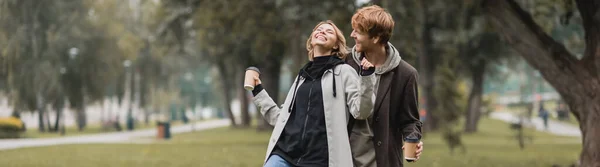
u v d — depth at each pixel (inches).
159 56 2113.7
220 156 765.9
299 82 168.7
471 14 822.5
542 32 428.8
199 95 4151.1
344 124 162.1
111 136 1481.3
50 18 1445.6
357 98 158.7
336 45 169.2
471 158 741.9
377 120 166.9
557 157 770.8
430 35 1216.8
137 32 1910.7
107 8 1700.3
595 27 403.5
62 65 1620.3
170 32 1338.6
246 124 2050.9
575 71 411.5
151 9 1649.9
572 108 418.3
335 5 745.0
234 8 915.4
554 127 2103.8
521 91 2485.2
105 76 1747.0
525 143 1144.8
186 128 2103.8
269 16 900.0
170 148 941.2
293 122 167.2
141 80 2258.9
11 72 1418.6
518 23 430.6
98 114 3732.8
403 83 169.0
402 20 743.7
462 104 853.8
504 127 2100.1
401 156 172.4
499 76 1900.8
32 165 612.1
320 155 162.4
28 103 1502.2
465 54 1387.8
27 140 1197.7
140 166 610.5
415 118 171.5
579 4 409.7
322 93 163.6
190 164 638.5
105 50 1713.8
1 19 1354.6
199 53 1921.8
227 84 2050.9
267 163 165.8
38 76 1444.4
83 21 1588.3
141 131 1903.3
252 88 181.0
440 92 758.5
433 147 987.3
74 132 1758.1
